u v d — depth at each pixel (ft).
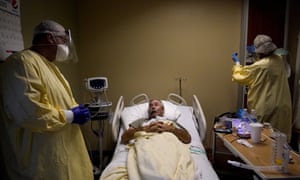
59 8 7.67
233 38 9.04
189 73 9.35
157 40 9.26
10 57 3.92
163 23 9.17
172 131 6.45
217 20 9.02
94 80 7.45
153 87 9.50
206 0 8.96
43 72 4.08
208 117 9.52
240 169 8.04
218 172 7.91
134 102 9.54
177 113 7.92
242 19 8.75
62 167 4.21
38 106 3.65
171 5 9.09
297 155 4.78
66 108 4.46
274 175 3.97
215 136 7.76
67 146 4.38
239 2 8.85
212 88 9.37
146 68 9.42
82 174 4.71
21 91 3.62
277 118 7.36
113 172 4.64
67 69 8.29
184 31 9.16
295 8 8.28
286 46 8.37
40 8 6.48
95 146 9.73
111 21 9.24
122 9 9.17
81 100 9.65
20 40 5.24
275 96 7.28
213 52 9.18
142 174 4.21
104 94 8.50
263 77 7.30
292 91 8.42
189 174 4.36
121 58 9.41
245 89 8.92
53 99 4.20
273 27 8.46
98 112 7.22
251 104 7.75
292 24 8.33
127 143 6.43
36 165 3.98
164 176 4.03
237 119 6.98
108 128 9.48
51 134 4.06
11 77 3.68
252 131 5.46
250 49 8.16
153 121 7.20
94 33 9.34
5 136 4.07
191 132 7.14
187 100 9.50
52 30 4.34
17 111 3.63
